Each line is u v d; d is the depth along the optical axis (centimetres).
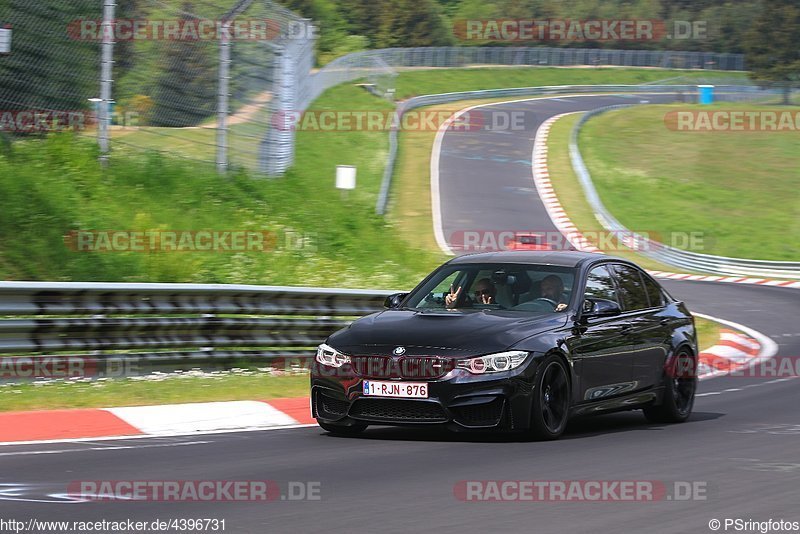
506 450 2881
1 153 6888
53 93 7275
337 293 5069
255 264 7081
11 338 3966
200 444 2980
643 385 3459
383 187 15162
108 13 7300
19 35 7081
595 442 3047
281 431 3262
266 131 8938
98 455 2762
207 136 8294
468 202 15838
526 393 2955
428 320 3117
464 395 2912
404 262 8794
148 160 7731
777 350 6391
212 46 8269
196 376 4384
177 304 4481
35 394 3697
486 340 2980
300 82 13362
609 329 3322
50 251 6012
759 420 3634
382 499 2211
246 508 2114
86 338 4209
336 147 16200
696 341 3781
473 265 3431
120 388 3931
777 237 16500
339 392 3036
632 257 13912
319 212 8756
